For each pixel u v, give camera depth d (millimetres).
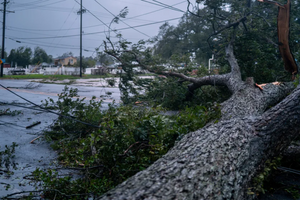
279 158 3111
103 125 3473
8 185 3129
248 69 7707
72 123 5098
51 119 6816
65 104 5688
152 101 7426
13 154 4254
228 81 6754
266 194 3014
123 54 7559
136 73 7844
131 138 3600
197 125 3846
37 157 4152
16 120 6648
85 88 15828
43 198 2832
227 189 2158
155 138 3584
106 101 9836
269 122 3182
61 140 4574
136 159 3393
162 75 7973
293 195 2932
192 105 7789
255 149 2848
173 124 4023
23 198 2781
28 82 20406
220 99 7398
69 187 2855
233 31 7777
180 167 2248
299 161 3680
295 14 9297
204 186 2053
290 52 5977
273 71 7562
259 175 2707
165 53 32312
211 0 7656
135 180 2102
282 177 3467
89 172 3381
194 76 8594
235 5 7934
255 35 8023
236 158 2543
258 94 5289
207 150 2572
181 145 2855
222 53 8453
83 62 37688
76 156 3750
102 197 1893
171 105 7973
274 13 8992
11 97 10805
